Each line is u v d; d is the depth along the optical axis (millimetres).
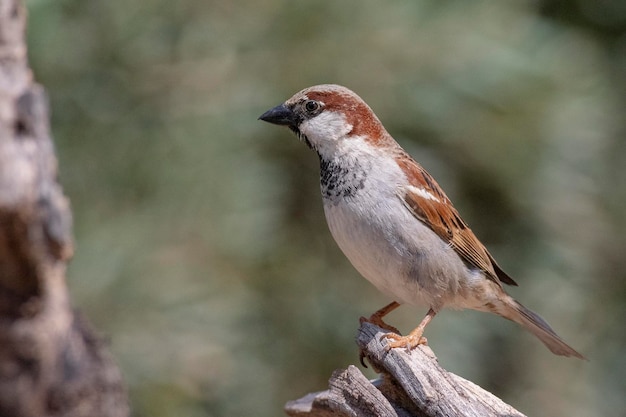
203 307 10164
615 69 14109
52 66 10102
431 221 7379
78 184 10172
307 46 10609
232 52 10609
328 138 7488
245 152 10469
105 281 9820
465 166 11422
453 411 5883
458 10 11195
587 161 12320
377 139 7570
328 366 10719
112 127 10281
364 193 7277
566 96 11539
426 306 7738
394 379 6344
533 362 12523
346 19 10672
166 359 9922
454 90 10867
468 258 7723
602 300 13055
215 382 10266
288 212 10867
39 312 4078
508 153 11344
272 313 10586
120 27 10258
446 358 11148
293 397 10609
